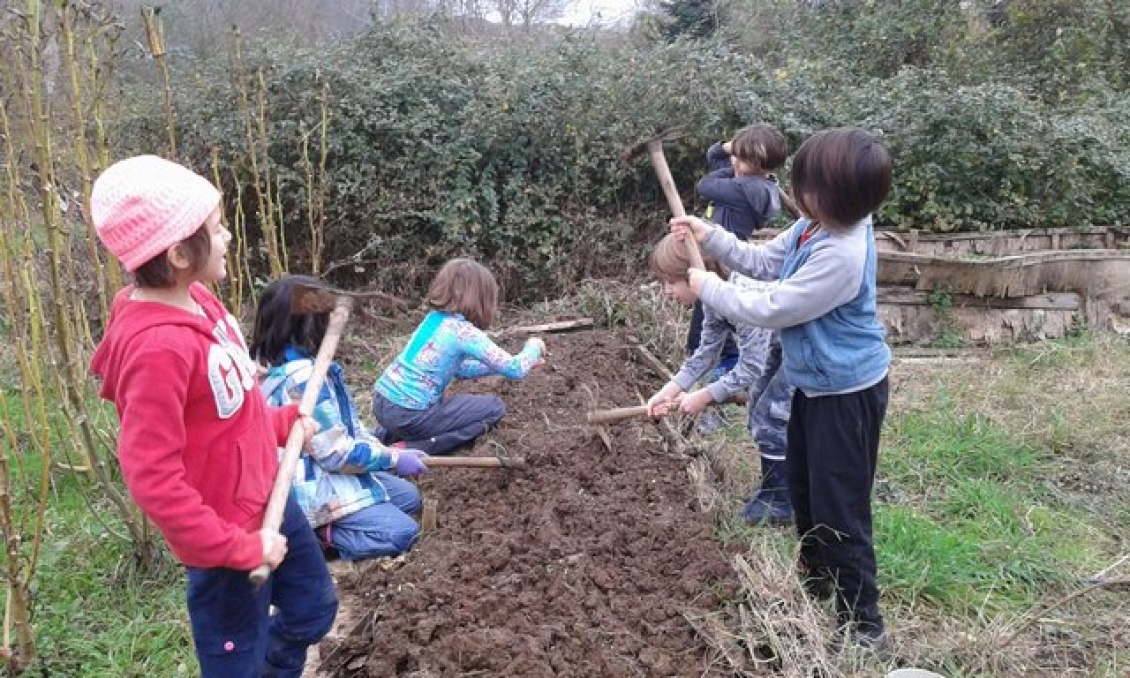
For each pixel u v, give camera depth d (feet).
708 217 18.03
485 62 26.43
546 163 25.63
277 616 8.71
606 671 9.14
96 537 12.42
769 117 25.41
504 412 15.25
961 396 17.56
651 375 18.70
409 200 24.41
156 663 10.00
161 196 6.50
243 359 7.39
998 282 21.24
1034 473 14.71
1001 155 24.11
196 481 6.91
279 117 24.41
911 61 37.55
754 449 15.12
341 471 11.94
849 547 9.78
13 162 11.63
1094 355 19.77
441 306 14.57
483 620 9.93
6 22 11.09
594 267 25.58
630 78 25.86
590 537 11.72
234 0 46.55
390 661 9.36
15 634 10.41
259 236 24.93
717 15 46.26
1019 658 9.96
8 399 17.01
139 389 6.36
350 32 28.63
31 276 11.73
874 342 9.51
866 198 8.71
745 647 9.71
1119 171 24.68
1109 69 34.88
